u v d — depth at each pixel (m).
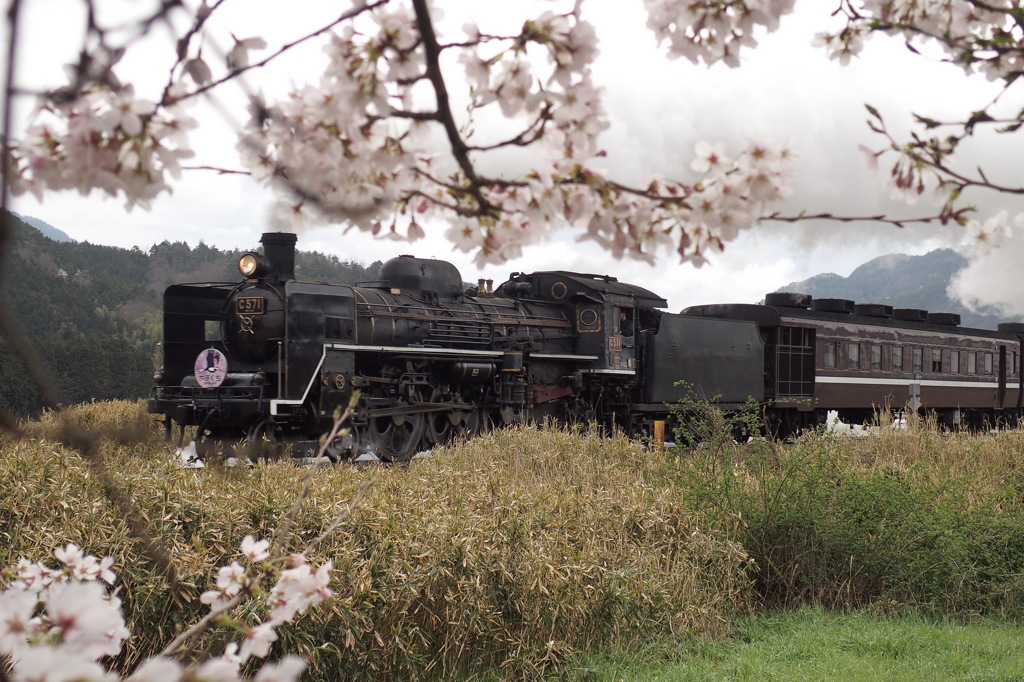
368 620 4.89
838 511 7.73
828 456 8.23
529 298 18.48
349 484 6.53
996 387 29.89
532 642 5.57
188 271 117.50
